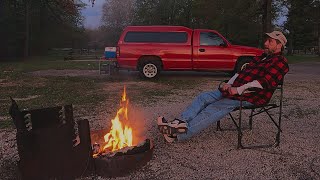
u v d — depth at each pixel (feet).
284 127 17.70
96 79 40.88
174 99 26.68
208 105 14.40
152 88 33.09
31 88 32.73
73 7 123.85
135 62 41.34
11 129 17.08
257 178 11.38
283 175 11.62
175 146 14.48
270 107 15.42
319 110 22.12
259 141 15.29
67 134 10.69
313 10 127.24
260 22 117.91
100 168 11.23
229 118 19.47
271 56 14.28
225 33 122.72
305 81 39.78
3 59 98.99
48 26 121.60
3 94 29.25
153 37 41.50
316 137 15.96
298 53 195.42
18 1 103.40
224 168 12.19
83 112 21.42
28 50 110.32
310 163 12.69
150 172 11.76
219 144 14.83
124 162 11.37
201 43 41.55
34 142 10.23
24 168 10.23
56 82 37.58
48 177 10.53
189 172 11.82
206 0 121.90
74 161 10.88
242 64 41.65
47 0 110.93
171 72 50.75
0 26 101.09
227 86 14.12
